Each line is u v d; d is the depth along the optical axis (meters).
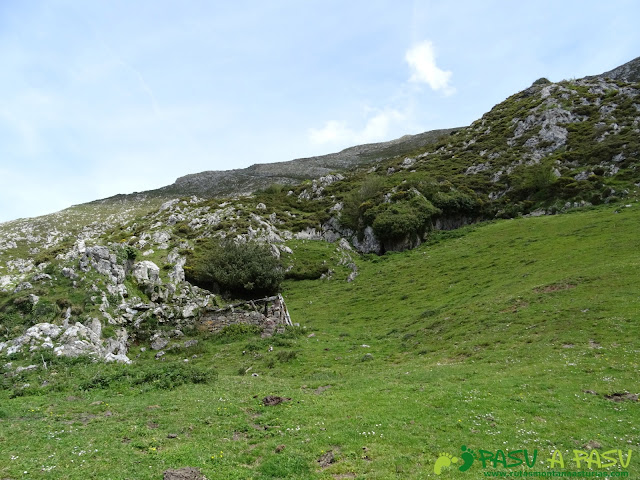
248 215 83.12
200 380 24.55
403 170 103.06
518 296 34.03
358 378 24.42
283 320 43.00
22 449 14.45
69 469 12.95
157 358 34.50
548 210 68.38
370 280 57.75
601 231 48.03
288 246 73.06
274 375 27.95
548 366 21.27
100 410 19.17
